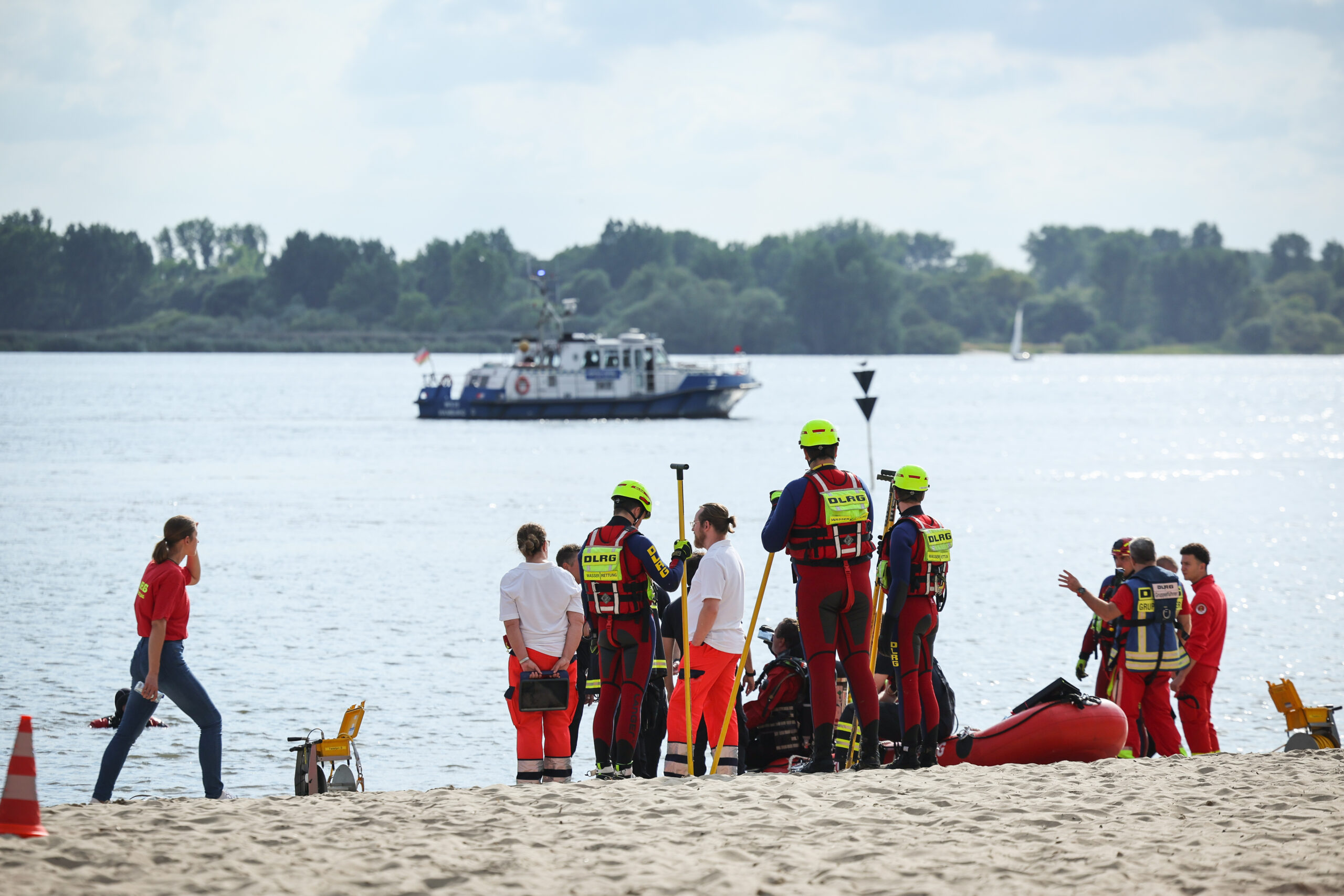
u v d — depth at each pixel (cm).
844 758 3569
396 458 17438
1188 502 12562
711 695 3481
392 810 2714
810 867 2278
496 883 2192
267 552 9256
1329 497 13050
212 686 5369
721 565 3453
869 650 3366
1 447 19250
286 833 2500
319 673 5606
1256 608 7175
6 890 2100
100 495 13075
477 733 4734
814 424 3369
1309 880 2139
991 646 6234
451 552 9288
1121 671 3953
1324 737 3772
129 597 7369
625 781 3108
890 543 3409
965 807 2697
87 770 4253
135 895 2109
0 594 7438
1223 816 2594
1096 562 8831
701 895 2133
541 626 3491
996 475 15525
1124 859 2294
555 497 12925
